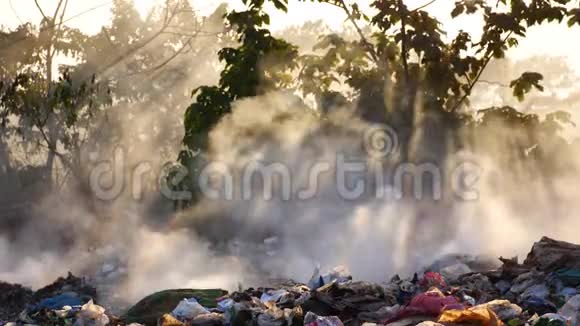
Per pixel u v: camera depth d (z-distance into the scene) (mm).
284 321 15688
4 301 20375
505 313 15219
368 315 15930
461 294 16844
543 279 17297
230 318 15961
